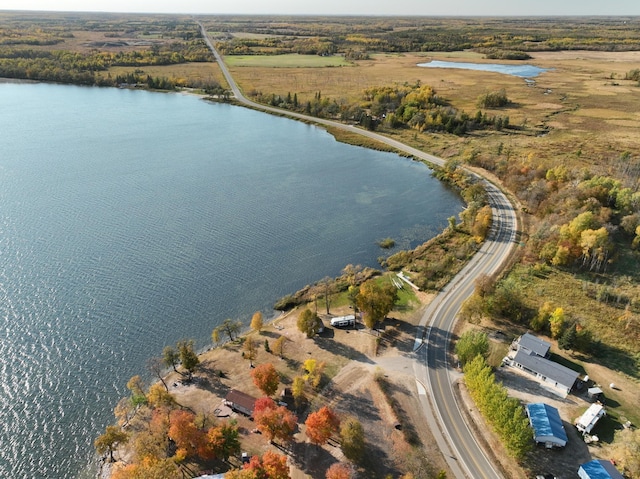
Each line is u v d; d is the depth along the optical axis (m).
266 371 90.75
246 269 141.00
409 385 97.50
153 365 101.94
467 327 115.75
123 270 136.88
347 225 170.88
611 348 106.88
